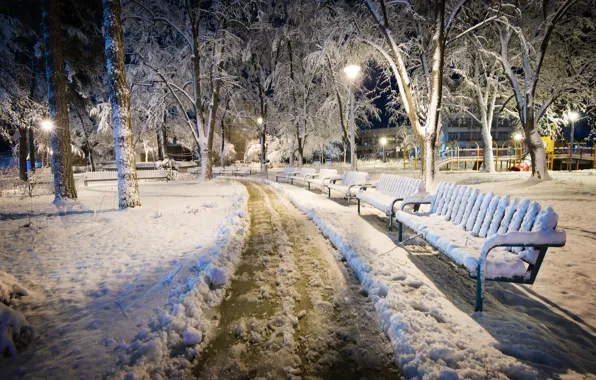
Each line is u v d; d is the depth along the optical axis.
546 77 15.53
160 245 5.45
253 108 29.89
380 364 2.33
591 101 14.03
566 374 2.12
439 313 2.86
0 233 6.41
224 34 20.44
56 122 10.59
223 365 2.35
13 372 2.24
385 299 3.07
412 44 12.97
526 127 13.72
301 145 24.27
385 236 5.51
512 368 2.12
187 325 2.75
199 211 8.70
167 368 2.29
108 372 2.22
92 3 14.45
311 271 4.12
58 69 10.42
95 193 14.55
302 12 21.70
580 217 6.91
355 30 12.84
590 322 2.81
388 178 7.89
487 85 21.81
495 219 3.61
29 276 4.07
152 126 21.91
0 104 11.31
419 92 14.02
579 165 25.95
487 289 3.52
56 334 2.71
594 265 4.11
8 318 2.56
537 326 2.71
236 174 30.67
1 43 13.89
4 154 38.69
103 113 21.02
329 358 2.40
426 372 2.09
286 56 24.70
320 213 7.46
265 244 5.40
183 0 18.86
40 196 13.08
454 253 3.34
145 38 19.59
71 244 5.58
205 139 20.73
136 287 3.69
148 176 22.20
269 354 2.46
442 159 28.23
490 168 22.19
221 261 4.29
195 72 19.61
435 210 5.27
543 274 3.89
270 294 3.49
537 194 10.40
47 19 10.02
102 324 2.86
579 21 13.81
